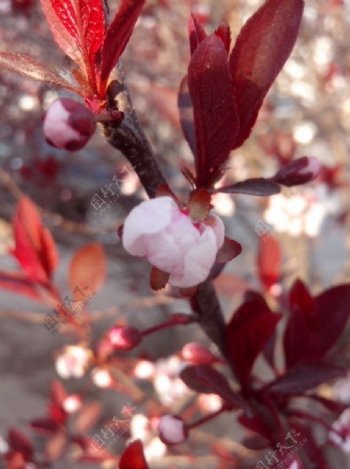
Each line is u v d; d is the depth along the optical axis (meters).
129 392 0.27
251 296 0.15
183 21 0.41
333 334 0.15
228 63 0.10
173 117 0.23
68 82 0.10
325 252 0.66
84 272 0.18
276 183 0.12
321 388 0.28
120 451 0.27
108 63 0.10
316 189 0.40
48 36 0.38
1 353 0.73
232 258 0.10
